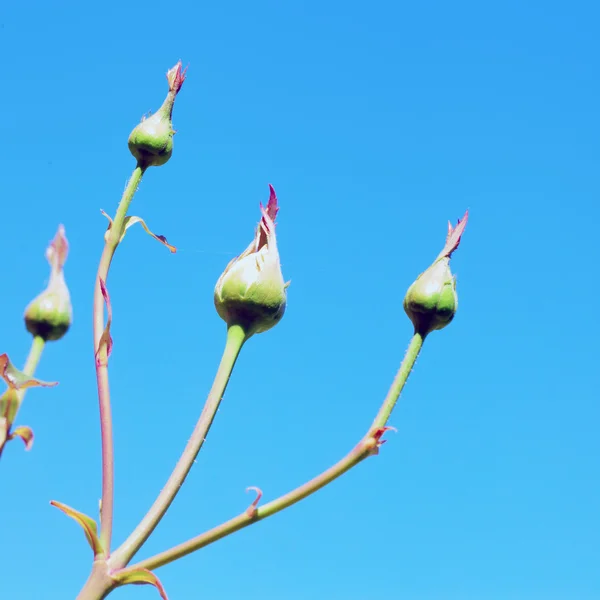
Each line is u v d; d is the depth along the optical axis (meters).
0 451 0.35
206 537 0.35
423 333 0.39
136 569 0.35
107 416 0.36
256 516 0.35
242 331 0.38
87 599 0.35
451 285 0.39
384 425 0.37
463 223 0.40
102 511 0.36
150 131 0.40
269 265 0.38
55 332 0.36
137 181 0.40
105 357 0.37
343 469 0.36
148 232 0.40
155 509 0.36
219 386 0.37
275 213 0.39
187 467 0.36
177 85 0.41
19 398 0.35
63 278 0.36
